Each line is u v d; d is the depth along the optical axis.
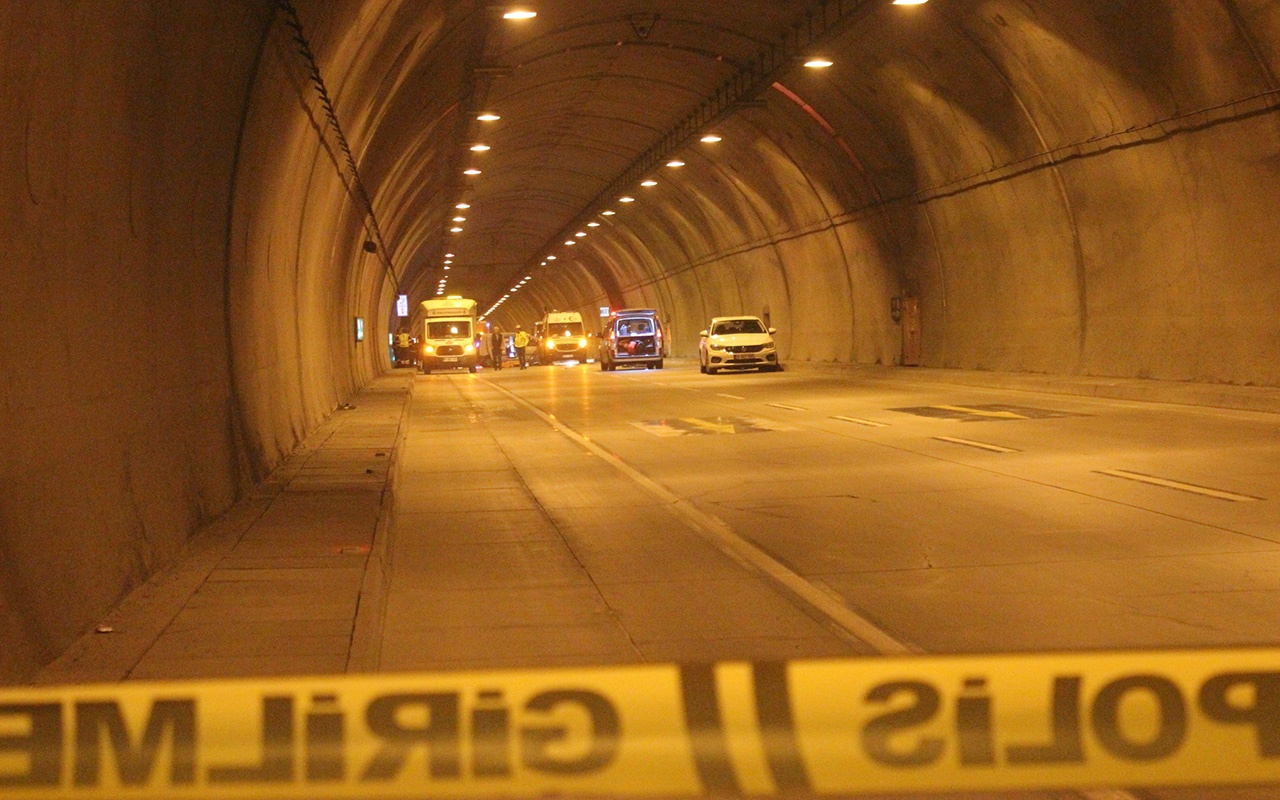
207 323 12.53
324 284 27.64
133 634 7.64
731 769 2.61
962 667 2.64
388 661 7.73
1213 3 20.08
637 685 2.65
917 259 36.19
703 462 17.53
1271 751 2.62
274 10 12.59
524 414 28.77
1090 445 17.45
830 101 33.41
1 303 6.46
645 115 42.03
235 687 2.69
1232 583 9.07
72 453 7.64
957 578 9.59
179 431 10.95
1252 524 11.21
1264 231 21.97
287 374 19.73
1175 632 7.80
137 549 9.05
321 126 18.64
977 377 31.59
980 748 2.63
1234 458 15.50
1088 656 2.64
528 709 2.66
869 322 41.25
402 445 21.77
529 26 28.03
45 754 2.67
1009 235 30.64
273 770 2.65
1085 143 25.95
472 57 28.44
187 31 10.04
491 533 12.39
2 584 6.22
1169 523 11.41
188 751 2.68
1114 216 26.22
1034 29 24.27
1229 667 2.64
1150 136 23.78
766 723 2.64
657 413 27.17
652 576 10.20
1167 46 21.86
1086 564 9.88
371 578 9.37
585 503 14.26
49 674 6.65
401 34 20.42
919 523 11.99
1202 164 22.78
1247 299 22.73
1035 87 26.25
